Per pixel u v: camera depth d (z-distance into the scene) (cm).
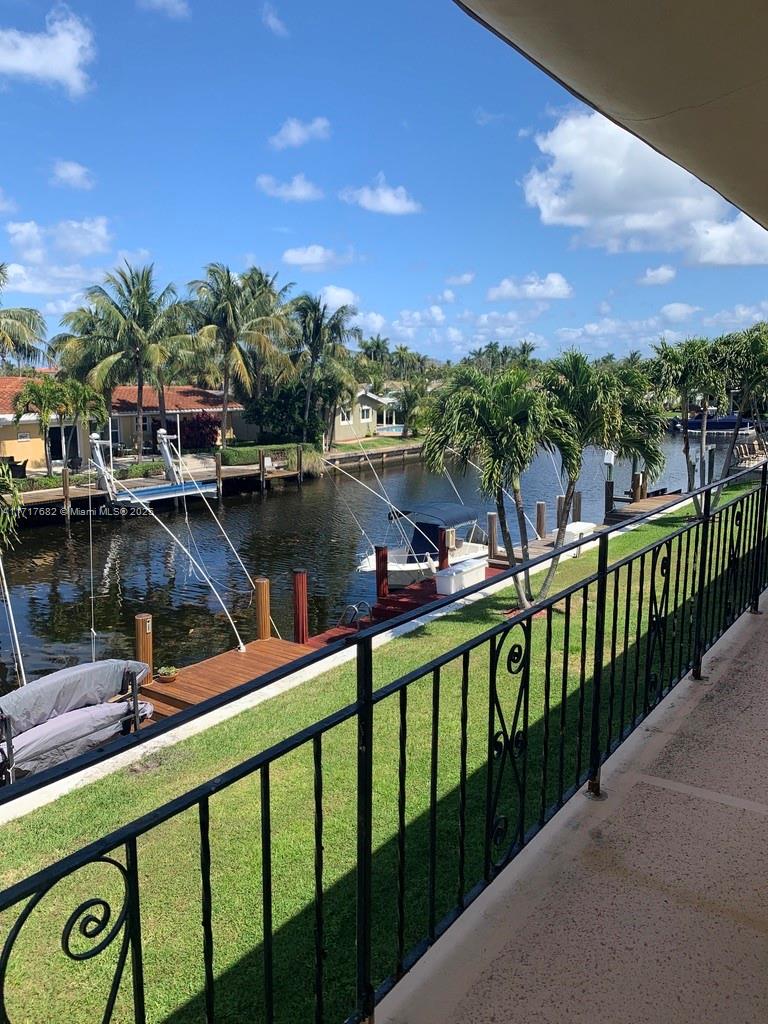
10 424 3098
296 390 4281
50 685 805
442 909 369
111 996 127
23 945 406
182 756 652
